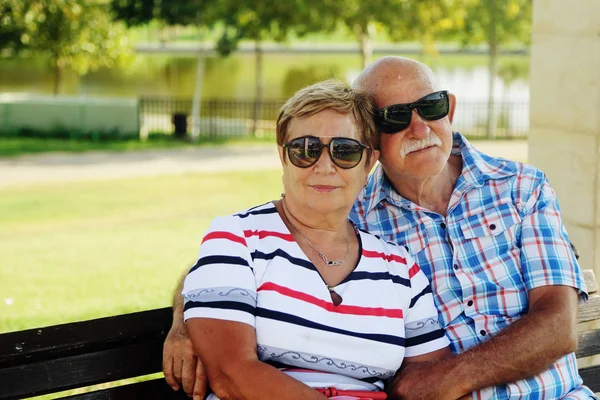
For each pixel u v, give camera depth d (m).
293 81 34.53
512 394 2.71
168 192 12.19
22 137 19.84
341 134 2.55
